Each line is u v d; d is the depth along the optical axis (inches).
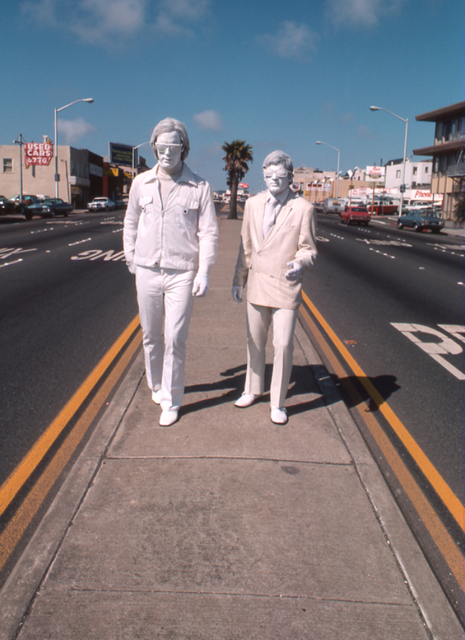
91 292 363.3
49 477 126.0
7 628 77.4
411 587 87.4
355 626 79.3
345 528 101.7
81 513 104.1
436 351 243.3
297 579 88.2
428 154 1863.9
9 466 130.8
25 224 1221.1
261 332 150.9
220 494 111.3
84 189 2444.6
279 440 136.1
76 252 618.5
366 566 91.8
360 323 296.2
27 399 172.2
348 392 187.6
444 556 100.1
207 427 142.5
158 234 139.0
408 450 144.4
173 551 93.9
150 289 144.1
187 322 143.9
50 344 234.8
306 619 80.2
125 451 128.6
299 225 139.2
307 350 218.7
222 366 192.2
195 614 80.4
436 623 80.3
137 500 108.7
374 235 1144.8
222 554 93.4
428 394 187.2
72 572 88.5
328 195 3850.9
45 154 2154.3
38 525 107.0
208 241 141.9
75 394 176.9
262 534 99.0
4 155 2144.4
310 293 386.6
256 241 144.0
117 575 88.0
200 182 139.6
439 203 2485.2
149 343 153.4
